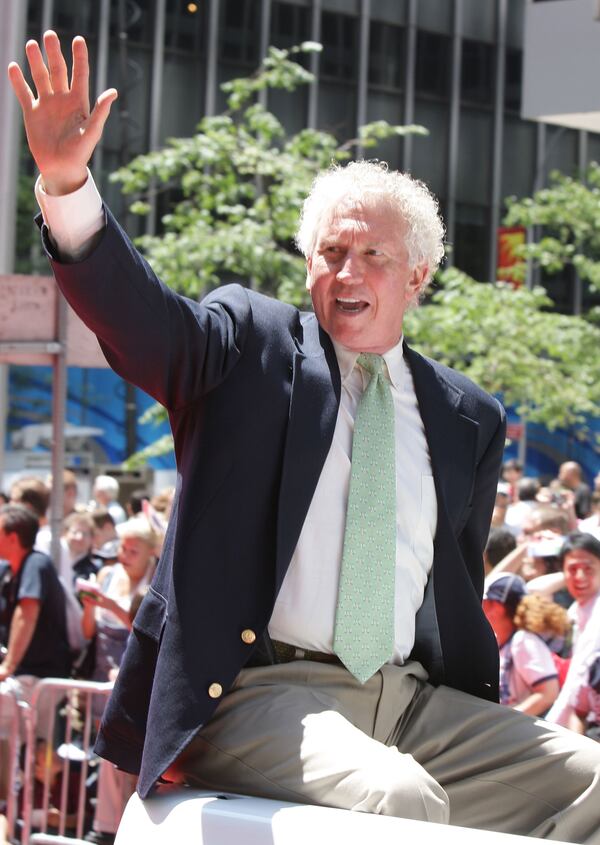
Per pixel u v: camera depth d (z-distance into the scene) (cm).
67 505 1118
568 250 2577
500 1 3309
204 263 1972
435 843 268
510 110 3344
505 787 339
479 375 2283
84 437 2850
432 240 346
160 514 1112
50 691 729
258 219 2072
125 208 2842
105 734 332
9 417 2798
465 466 355
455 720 344
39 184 292
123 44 2792
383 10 3169
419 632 351
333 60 3109
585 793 331
